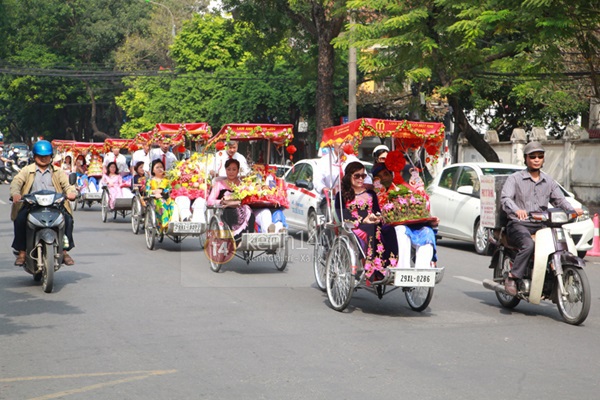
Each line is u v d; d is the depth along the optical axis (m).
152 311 9.05
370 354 7.07
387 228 8.95
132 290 10.52
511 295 9.26
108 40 62.41
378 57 22.39
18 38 63.16
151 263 13.21
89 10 62.38
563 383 6.18
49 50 63.22
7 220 21.25
